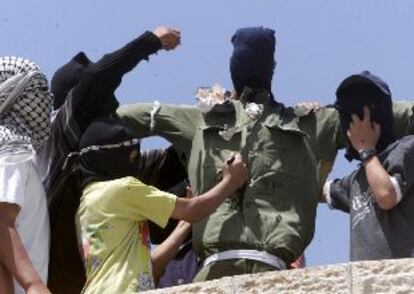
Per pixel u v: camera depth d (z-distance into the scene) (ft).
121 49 49.85
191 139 51.01
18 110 47.47
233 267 47.34
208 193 47.37
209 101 51.34
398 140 49.03
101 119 48.78
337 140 50.88
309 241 49.57
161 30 50.67
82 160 48.14
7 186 44.98
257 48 51.49
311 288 41.93
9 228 44.37
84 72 50.06
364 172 48.67
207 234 48.06
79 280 49.01
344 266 41.96
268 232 47.88
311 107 51.06
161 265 49.62
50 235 48.19
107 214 46.65
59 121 49.34
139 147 48.75
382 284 41.52
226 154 49.49
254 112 50.11
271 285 42.27
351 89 49.73
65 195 48.55
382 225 47.26
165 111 51.65
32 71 47.80
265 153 49.34
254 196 48.62
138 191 46.85
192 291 42.88
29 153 45.96
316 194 49.85
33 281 43.55
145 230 47.21
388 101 49.73
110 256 46.06
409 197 47.32
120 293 45.06
